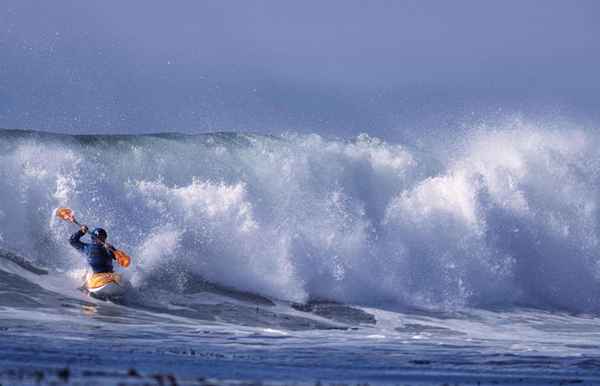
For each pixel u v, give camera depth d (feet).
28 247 265.75
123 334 205.16
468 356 204.33
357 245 304.30
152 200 283.79
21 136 282.97
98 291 245.45
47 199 272.51
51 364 154.71
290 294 283.59
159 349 185.26
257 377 155.74
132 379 138.92
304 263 289.94
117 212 279.49
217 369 162.20
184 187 294.87
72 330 203.92
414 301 303.27
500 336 261.44
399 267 308.19
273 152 314.55
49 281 254.68
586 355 216.74
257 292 280.51
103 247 248.93
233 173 306.76
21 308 227.40
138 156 294.87
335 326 256.32
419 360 193.36
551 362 200.03
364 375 167.84
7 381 130.31
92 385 131.13
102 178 282.77
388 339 230.68
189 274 277.44
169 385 135.95
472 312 303.89
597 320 311.47
